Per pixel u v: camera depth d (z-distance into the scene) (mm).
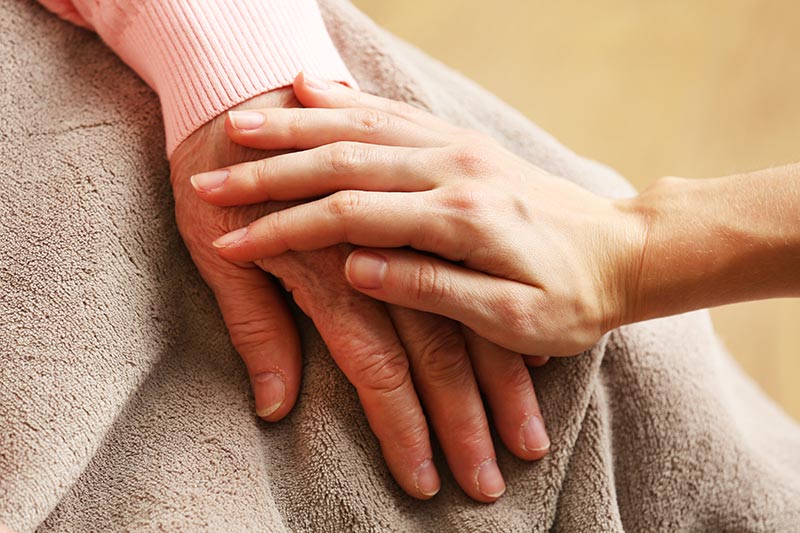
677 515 658
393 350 635
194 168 648
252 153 646
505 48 1150
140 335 640
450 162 635
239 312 650
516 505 647
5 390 609
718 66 1146
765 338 1005
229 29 646
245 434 639
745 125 1106
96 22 671
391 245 626
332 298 638
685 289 642
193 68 645
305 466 638
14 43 669
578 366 651
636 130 1102
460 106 717
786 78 1135
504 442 652
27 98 660
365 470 640
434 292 620
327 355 650
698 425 660
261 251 630
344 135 643
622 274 641
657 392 658
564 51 1152
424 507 651
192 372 653
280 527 626
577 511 647
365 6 1165
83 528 620
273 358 647
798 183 639
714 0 1188
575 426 649
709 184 651
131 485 624
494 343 643
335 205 621
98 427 620
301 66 652
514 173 643
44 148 648
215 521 612
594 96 1122
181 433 636
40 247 628
